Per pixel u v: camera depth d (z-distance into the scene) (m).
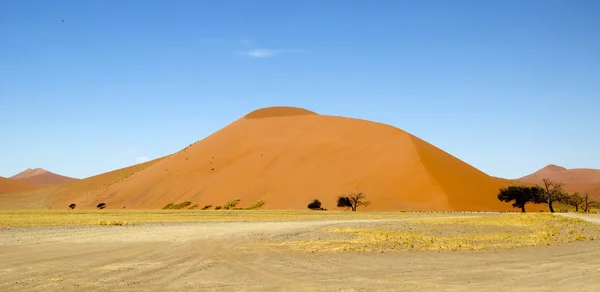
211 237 28.64
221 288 13.65
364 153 121.06
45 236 29.23
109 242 25.70
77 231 33.56
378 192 105.12
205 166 138.75
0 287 13.53
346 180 112.31
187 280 14.80
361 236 28.55
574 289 13.66
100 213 79.50
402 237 27.86
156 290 13.31
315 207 102.94
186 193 129.38
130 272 16.12
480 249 22.97
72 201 170.50
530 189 97.94
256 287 13.83
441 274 16.14
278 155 130.12
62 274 15.65
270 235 29.62
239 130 151.62
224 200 119.19
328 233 30.70
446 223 39.34
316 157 124.44
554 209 114.19
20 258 19.31
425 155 116.44
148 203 133.00
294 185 115.69
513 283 14.60
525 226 36.38
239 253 21.17
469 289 13.70
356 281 14.84
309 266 17.69
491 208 102.81
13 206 176.38
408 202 100.94
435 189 103.38
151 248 22.91
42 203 176.75
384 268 17.33
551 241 26.56
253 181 122.06
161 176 143.75
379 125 135.38
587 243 25.86
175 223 45.31
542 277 15.62
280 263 18.36
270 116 162.38
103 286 13.77
